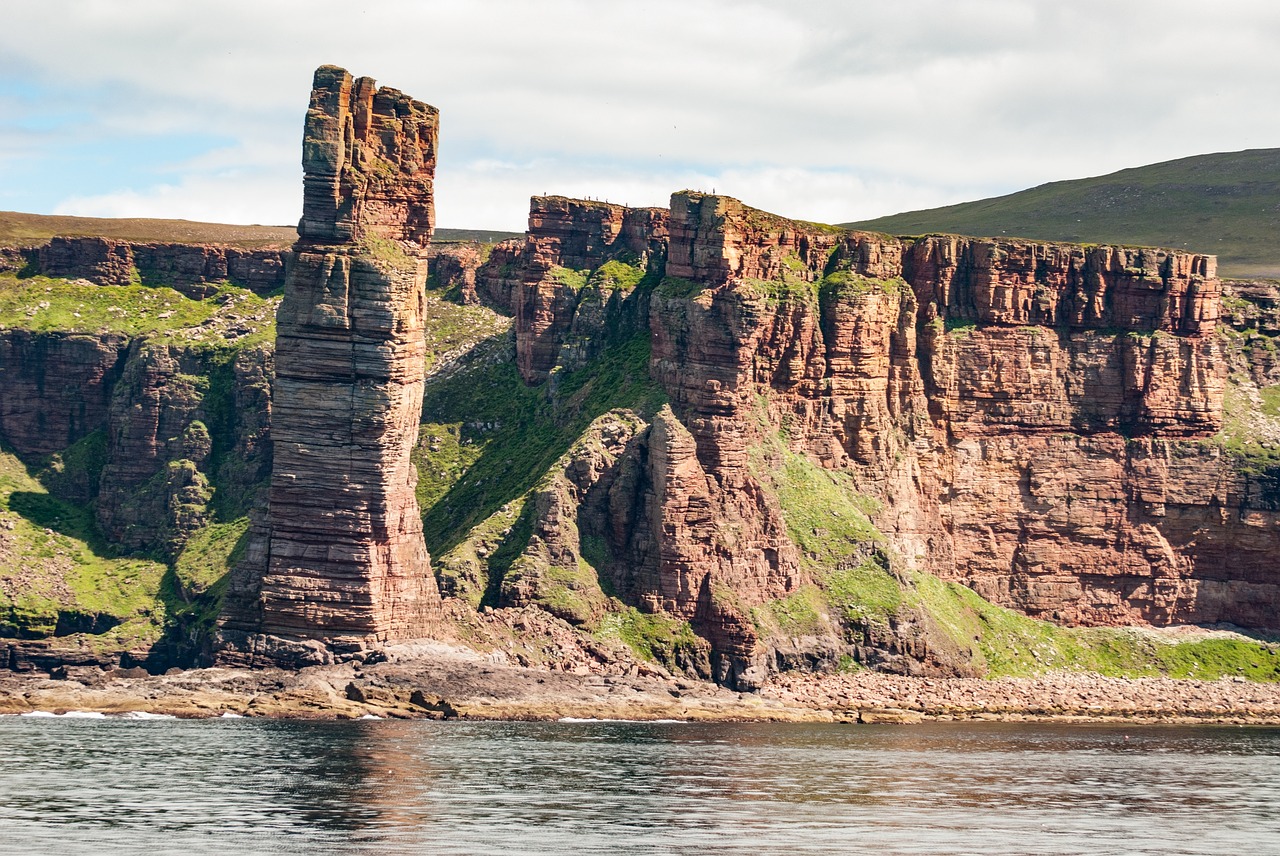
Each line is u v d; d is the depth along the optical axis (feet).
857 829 552.41
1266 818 600.39
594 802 579.07
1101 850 538.47
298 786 588.09
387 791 584.40
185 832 517.14
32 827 520.42
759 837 534.78
